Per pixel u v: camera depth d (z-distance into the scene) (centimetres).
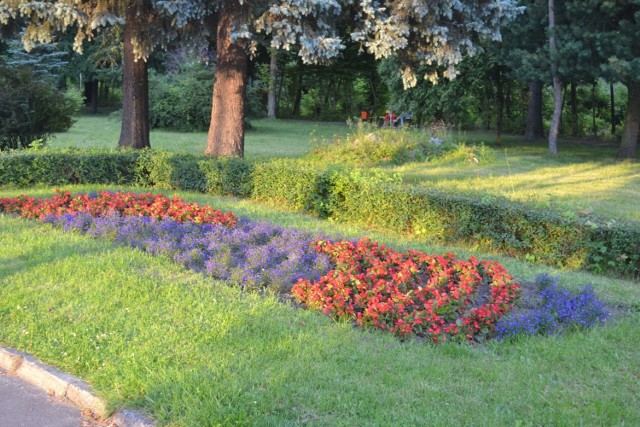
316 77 4362
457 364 450
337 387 404
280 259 695
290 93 4531
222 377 409
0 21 1229
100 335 477
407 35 1311
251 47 1348
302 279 596
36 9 1201
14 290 585
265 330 496
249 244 745
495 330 515
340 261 651
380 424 359
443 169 1750
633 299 636
